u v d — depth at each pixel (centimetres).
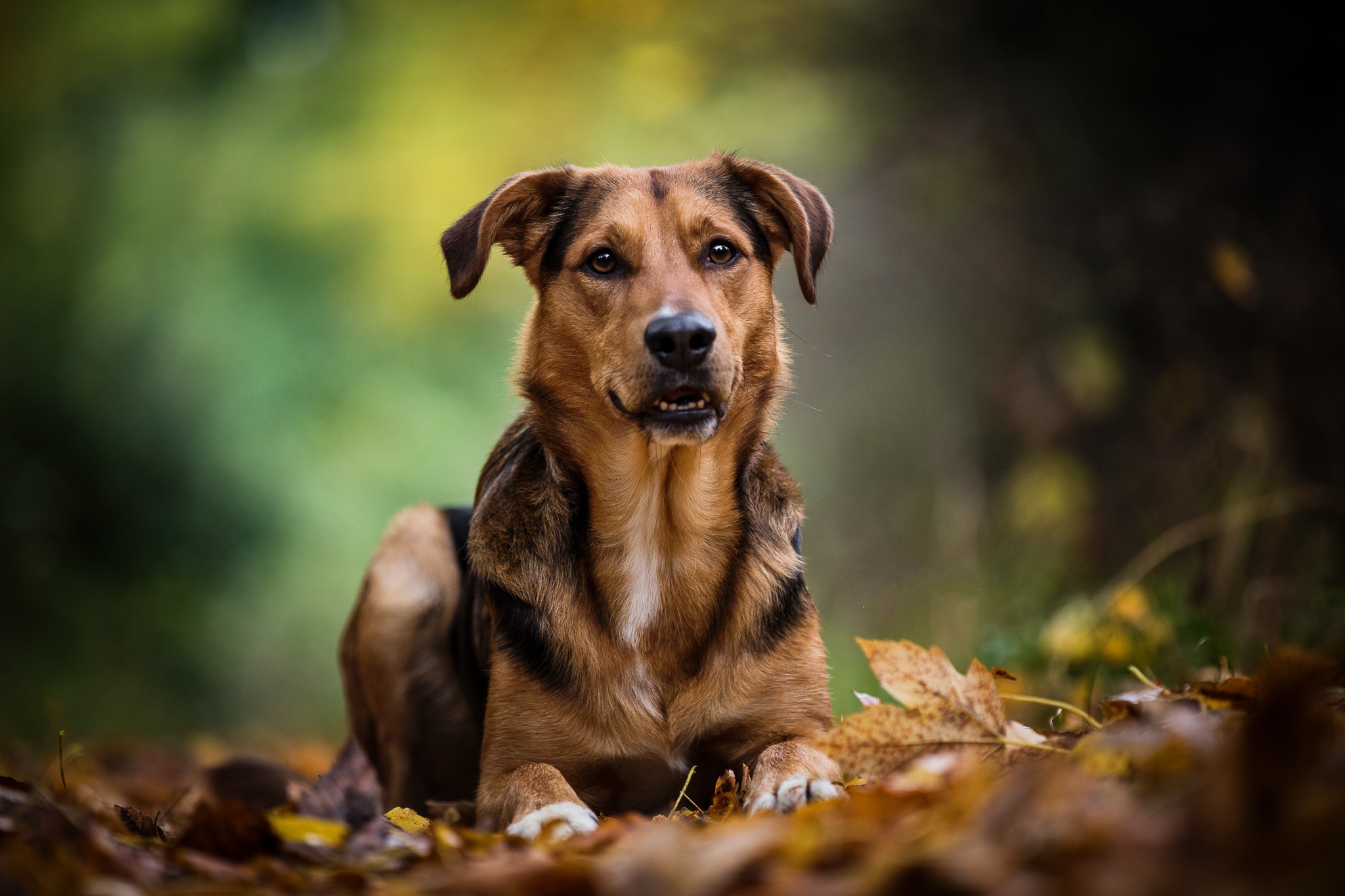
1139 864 219
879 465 1227
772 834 267
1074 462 973
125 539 1762
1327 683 354
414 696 568
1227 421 857
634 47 1329
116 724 1370
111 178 1811
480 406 1984
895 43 1073
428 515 607
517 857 318
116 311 1761
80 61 1803
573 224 509
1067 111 994
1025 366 1037
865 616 1025
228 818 336
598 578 472
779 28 1123
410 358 1930
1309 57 866
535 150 1642
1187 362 903
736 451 493
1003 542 984
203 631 1677
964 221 1098
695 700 465
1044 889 220
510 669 465
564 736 460
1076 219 999
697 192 508
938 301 1158
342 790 574
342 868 319
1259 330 859
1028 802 257
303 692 1783
